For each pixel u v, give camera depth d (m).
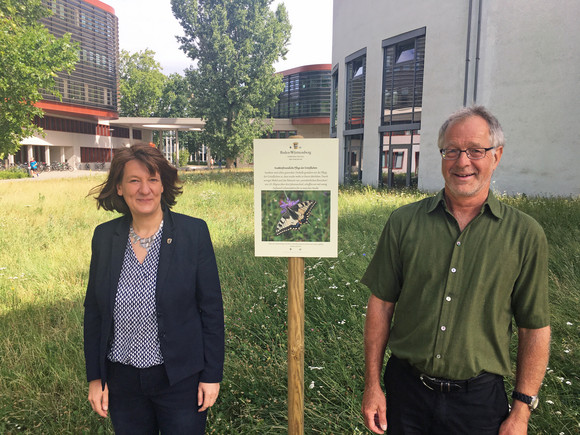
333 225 2.02
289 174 2.01
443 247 1.62
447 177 1.61
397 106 18.59
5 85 10.54
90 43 46.34
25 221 8.81
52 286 5.17
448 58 15.66
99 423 2.79
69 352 3.61
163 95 60.78
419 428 1.71
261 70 38.09
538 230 1.53
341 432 2.58
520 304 1.58
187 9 36.28
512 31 13.87
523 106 13.88
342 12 22.70
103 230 1.91
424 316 1.64
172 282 1.81
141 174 1.77
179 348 1.81
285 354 3.38
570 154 13.12
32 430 2.78
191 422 1.88
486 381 1.61
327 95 47.47
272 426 2.63
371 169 20.42
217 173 30.03
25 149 43.53
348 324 3.88
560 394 2.78
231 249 6.57
